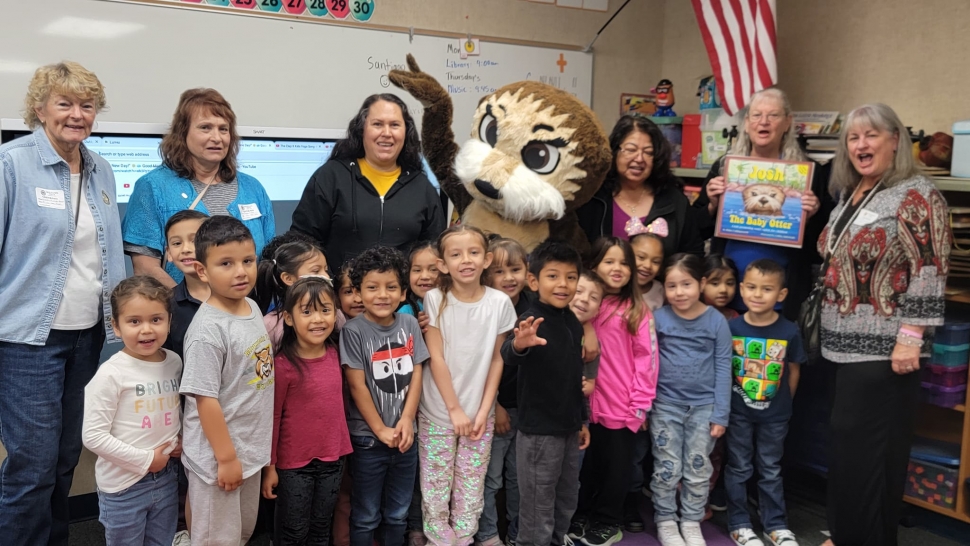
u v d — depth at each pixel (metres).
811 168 2.20
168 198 1.98
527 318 1.76
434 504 1.96
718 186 2.33
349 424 1.91
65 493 1.95
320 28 2.90
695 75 3.72
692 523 2.21
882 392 1.96
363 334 1.86
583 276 2.04
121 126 2.43
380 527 2.03
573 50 3.58
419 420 1.99
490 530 2.09
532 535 1.91
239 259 1.59
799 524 2.39
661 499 2.20
